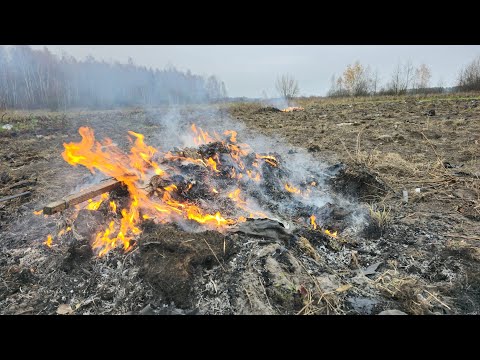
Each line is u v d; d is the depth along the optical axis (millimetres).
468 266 2949
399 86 35344
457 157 6320
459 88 34062
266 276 2729
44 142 9766
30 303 2621
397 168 5523
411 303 2578
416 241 3398
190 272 2676
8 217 4051
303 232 3436
